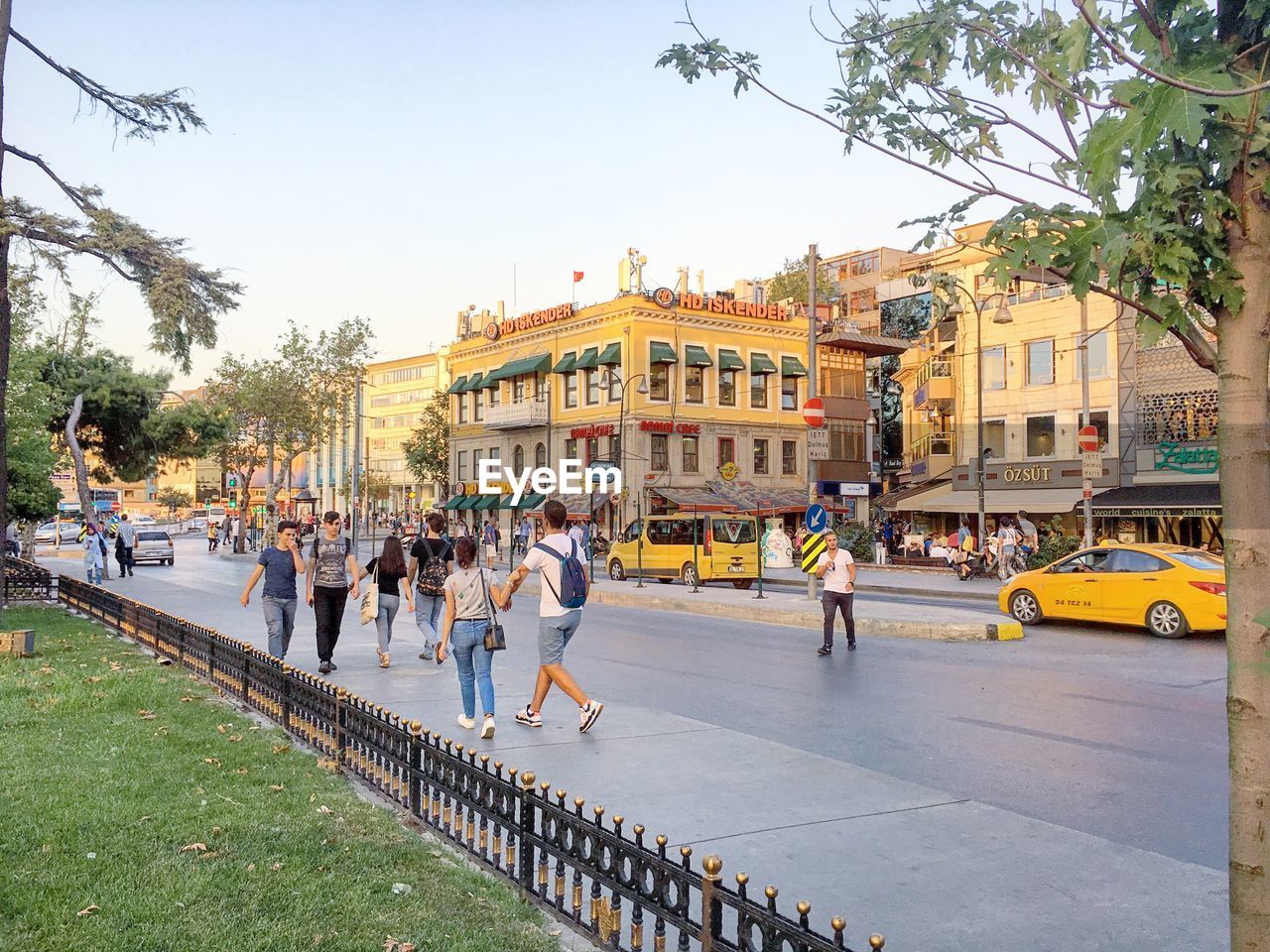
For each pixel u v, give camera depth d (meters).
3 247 13.02
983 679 11.71
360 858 5.09
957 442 42.88
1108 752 8.04
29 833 5.35
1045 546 28.12
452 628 8.44
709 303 50.38
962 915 4.66
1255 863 2.45
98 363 30.98
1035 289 40.16
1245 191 2.47
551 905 4.45
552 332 54.00
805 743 8.38
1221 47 2.46
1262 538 2.46
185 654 11.34
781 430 52.56
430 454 72.12
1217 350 2.57
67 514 82.94
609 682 11.44
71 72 13.57
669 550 29.52
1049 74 2.73
